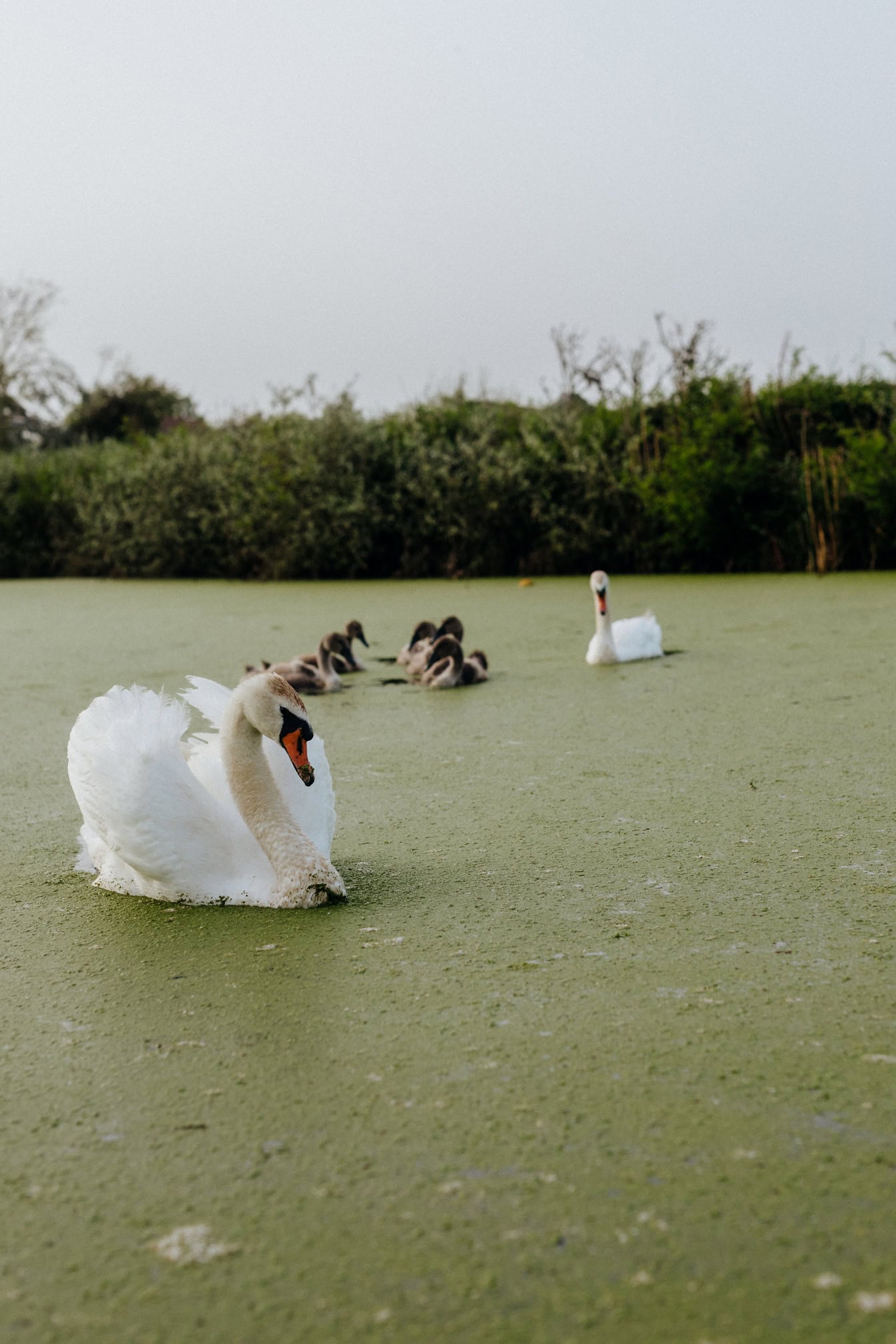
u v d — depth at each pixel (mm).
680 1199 2658
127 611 16172
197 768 5031
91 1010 3729
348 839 5426
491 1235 2564
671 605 14141
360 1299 2396
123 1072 3328
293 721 4441
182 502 21766
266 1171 2826
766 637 11227
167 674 10594
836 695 8227
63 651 12203
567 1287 2398
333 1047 3414
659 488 18500
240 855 4676
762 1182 2707
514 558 19875
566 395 19969
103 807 4535
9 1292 2465
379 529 20234
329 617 14594
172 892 4660
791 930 4137
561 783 6238
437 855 5133
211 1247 2570
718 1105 3023
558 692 9047
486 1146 2887
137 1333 2334
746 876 4699
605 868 4863
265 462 20672
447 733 7652
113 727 4645
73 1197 2766
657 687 8961
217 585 20094
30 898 4793
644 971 3840
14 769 6980
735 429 18469
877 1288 2361
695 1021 3486
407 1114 3043
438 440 20219
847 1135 2877
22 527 24859
